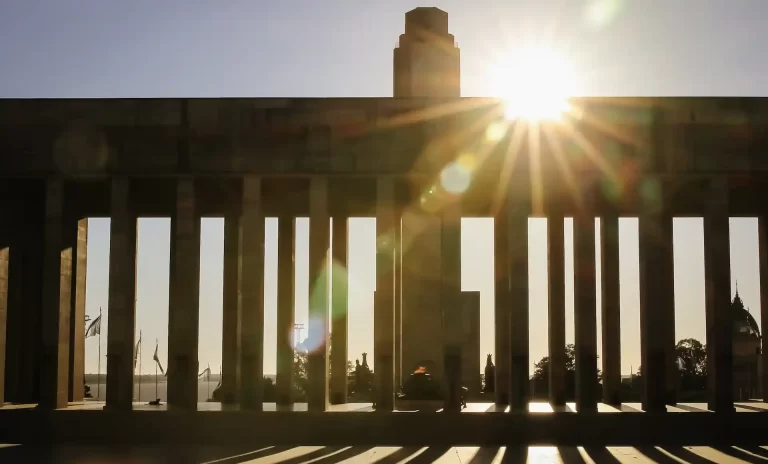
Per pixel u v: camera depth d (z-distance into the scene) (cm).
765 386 5769
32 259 5772
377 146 5006
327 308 4959
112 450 4178
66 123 5003
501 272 5753
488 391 7794
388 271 4941
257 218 4944
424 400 5350
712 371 4906
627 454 3959
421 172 4997
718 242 4944
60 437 4691
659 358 4944
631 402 5959
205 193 5391
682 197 5462
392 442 4538
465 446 4353
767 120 4962
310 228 4981
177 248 4953
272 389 8125
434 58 7425
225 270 5878
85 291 5816
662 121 4997
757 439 4650
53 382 4909
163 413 4712
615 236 5656
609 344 5578
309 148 4994
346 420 4672
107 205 5697
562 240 5753
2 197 5453
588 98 5041
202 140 4994
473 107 5031
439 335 6725
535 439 4616
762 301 5822
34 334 5731
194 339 4916
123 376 4897
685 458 3812
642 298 5084
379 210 4962
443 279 4975
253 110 5003
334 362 5600
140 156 5006
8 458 3781
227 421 4697
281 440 4634
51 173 5009
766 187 5225
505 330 5659
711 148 4981
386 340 4903
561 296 5675
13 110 5006
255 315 4900
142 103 5003
